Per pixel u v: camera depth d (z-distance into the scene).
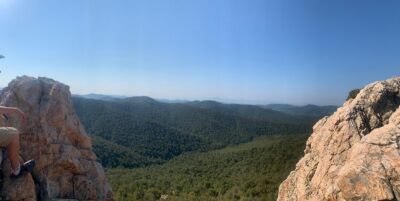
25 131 15.90
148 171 153.38
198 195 109.56
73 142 17.41
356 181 11.71
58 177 16.17
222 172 137.12
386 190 10.98
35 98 16.64
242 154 160.25
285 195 20.89
